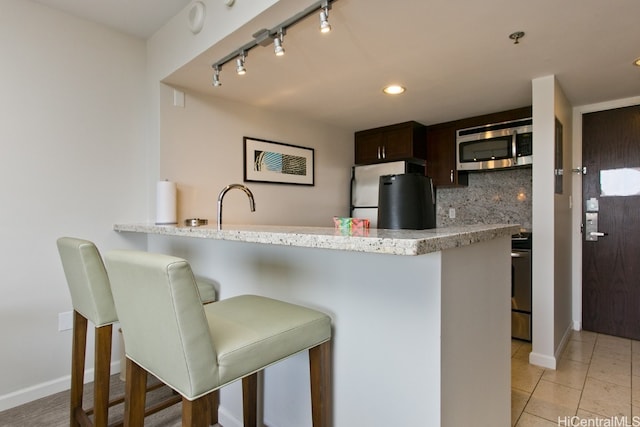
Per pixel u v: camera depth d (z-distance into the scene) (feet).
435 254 3.50
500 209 11.87
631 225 9.91
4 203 6.59
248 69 7.44
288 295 5.05
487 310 4.59
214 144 9.00
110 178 7.91
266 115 10.31
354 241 3.13
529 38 6.15
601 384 7.29
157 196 7.75
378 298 3.98
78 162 7.45
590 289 10.55
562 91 9.04
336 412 4.44
